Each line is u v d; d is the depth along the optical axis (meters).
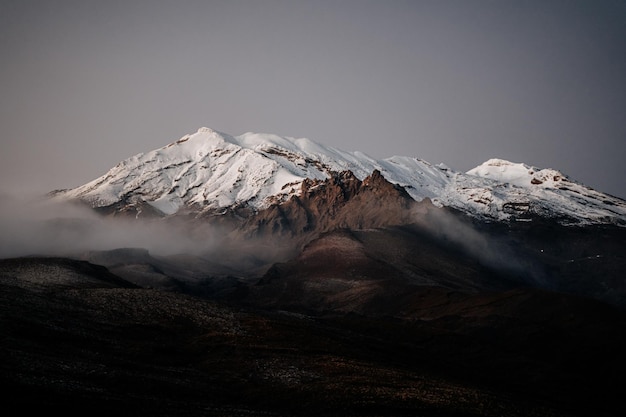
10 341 108.56
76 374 99.06
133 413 86.25
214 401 102.94
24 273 170.75
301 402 105.81
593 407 153.50
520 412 116.12
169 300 166.75
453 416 104.38
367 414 101.69
